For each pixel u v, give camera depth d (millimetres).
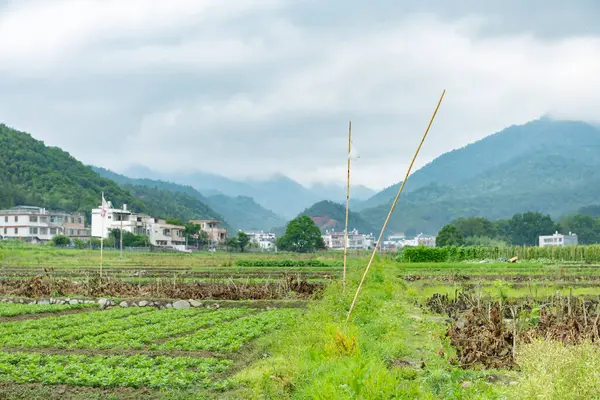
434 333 20969
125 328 24812
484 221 197000
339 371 13633
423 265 75062
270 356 19094
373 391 12336
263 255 114500
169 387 15664
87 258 88688
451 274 57281
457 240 159750
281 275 55375
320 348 16906
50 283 39156
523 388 12266
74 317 27812
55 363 18000
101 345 20594
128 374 16453
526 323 21484
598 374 12102
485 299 30359
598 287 42219
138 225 160750
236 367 17734
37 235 154500
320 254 115000
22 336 22328
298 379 14594
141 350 20250
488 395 12727
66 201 176250
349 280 34781
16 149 189250
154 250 140750
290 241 165375
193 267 70875
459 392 13055
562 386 11945
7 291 39031
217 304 33125
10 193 164000
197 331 23312
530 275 54062
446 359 16766
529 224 194875
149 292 38250
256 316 27500
